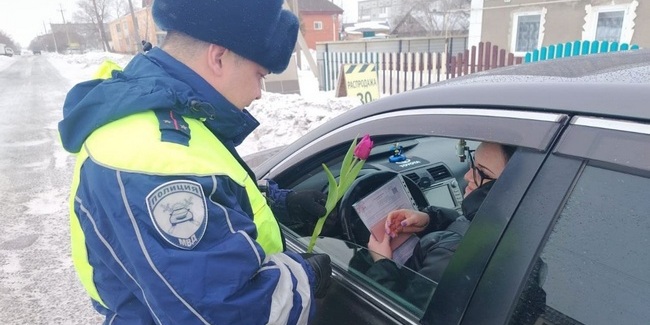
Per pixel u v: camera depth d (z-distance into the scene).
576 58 1.35
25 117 10.88
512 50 12.98
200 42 0.98
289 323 0.96
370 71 8.91
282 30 1.04
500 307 0.89
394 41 16.17
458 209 2.07
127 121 0.89
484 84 1.12
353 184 1.82
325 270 1.32
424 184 2.14
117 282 0.93
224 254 0.83
